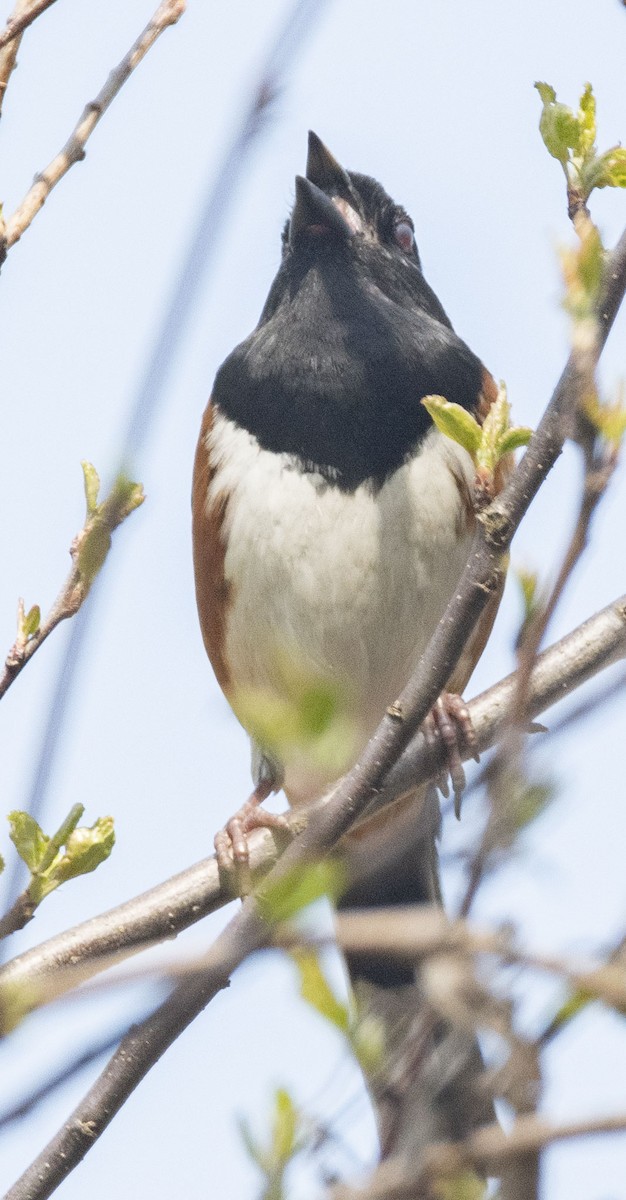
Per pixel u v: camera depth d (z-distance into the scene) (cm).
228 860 738
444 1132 374
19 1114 349
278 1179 390
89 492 613
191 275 401
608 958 323
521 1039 326
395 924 331
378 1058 400
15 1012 382
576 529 373
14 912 579
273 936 388
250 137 410
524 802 338
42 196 617
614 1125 317
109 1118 621
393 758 613
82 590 599
